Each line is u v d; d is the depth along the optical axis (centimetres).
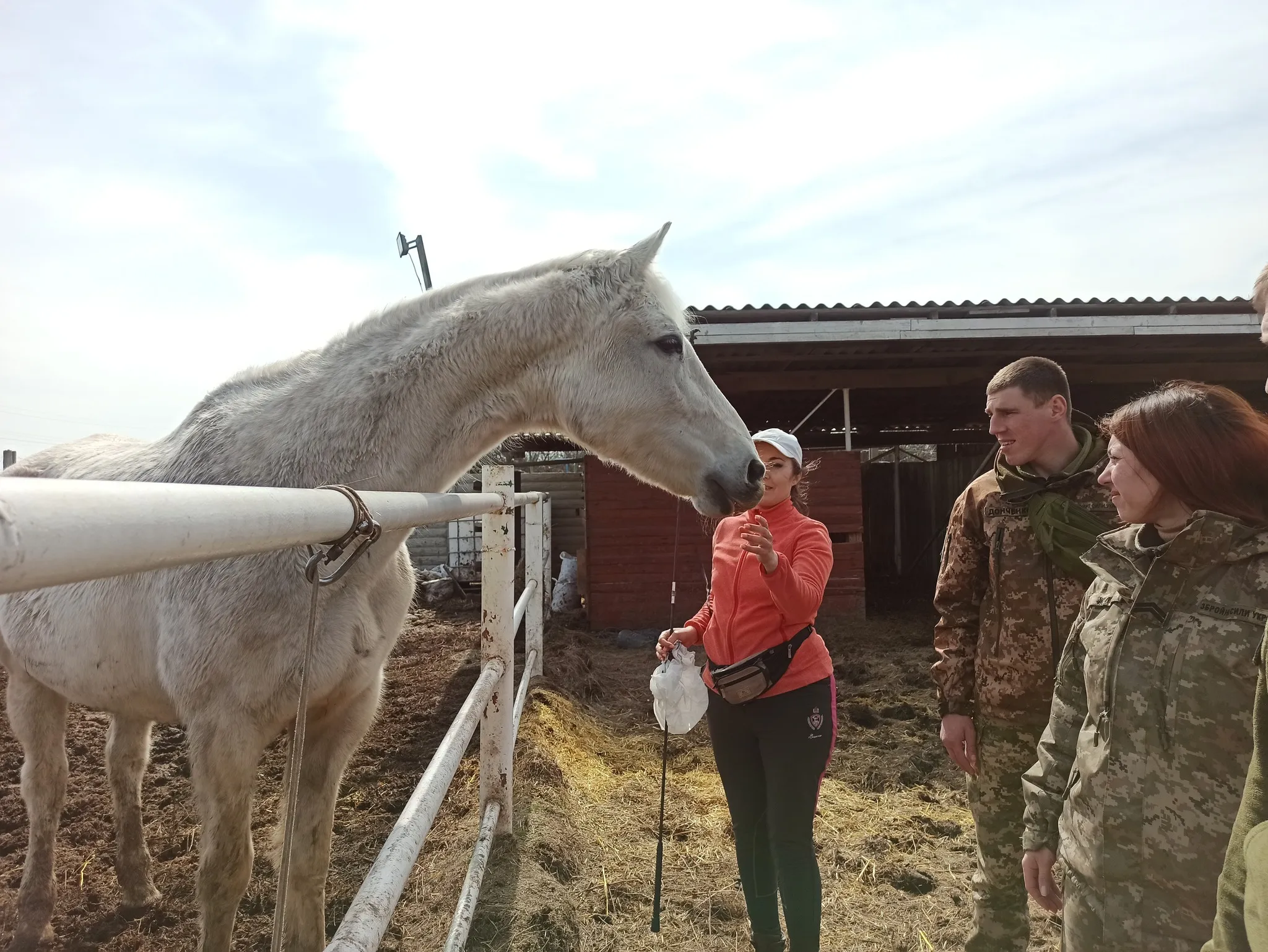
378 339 206
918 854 331
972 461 1148
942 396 1096
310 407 192
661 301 225
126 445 253
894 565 1327
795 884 207
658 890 234
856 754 457
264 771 392
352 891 281
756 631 225
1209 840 119
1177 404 127
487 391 208
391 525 107
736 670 218
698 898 290
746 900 234
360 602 185
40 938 249
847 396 919
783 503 242
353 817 344
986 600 212
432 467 202
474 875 241
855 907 289
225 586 169
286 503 77
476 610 947
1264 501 123
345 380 196
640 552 883
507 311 207
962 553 222
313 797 201
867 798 391
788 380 913
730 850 329
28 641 221
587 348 213
